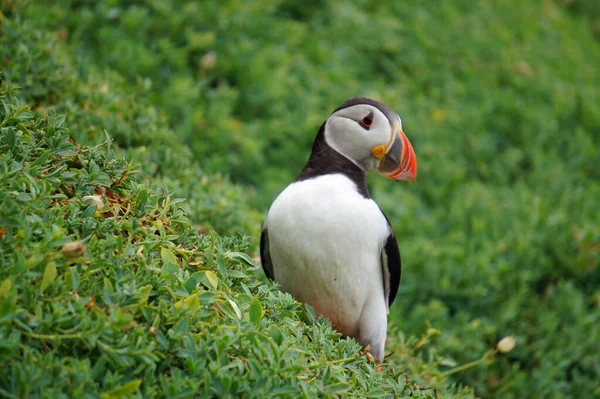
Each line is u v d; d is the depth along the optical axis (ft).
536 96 56.70
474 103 53.47
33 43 29.27
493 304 37.09
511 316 35.99
